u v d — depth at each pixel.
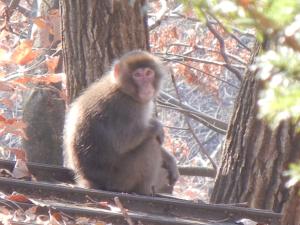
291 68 2.62
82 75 12.98
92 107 12.15
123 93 12.23
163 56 21.08
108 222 8.15
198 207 9.10
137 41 12.97
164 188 12.88
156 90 12.60
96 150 11.89
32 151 16.61
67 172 11.63
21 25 21.41
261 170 11.80
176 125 29.42
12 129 12.93
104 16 12.77
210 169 18.50
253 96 11.79
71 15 12.95
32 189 8.92
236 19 2.66
